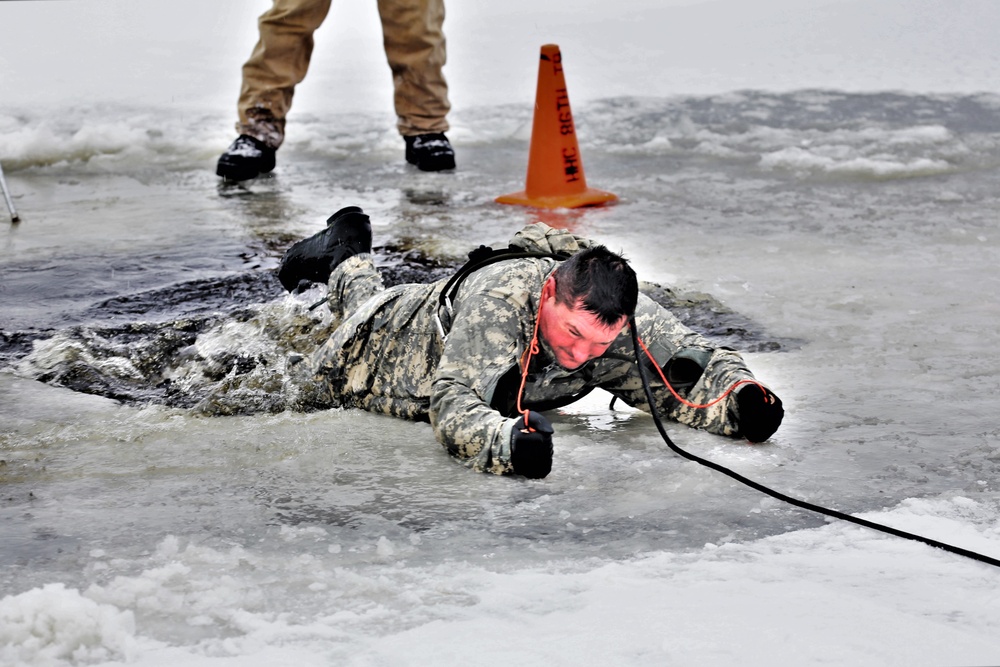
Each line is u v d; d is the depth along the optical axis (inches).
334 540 169.0
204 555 161.0
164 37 828.6
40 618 132.5
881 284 307.4
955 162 461.7
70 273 324.2
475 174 457.7
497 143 518.3
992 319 275.9
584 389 217.3
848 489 186.5
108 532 172.4
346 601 143.9
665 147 499.5
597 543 166.6
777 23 830.5
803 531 167.0
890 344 260.7
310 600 144.6
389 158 490.9
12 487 190.7
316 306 263.3
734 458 201.8
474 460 194.2
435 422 199.5
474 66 709.9
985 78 636.1
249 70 450.6
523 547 165.5
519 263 205.0
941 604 134.0
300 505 182.7
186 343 263.1
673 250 345.1
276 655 125.0
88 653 128.3
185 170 470.9
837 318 280.5
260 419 222.7
